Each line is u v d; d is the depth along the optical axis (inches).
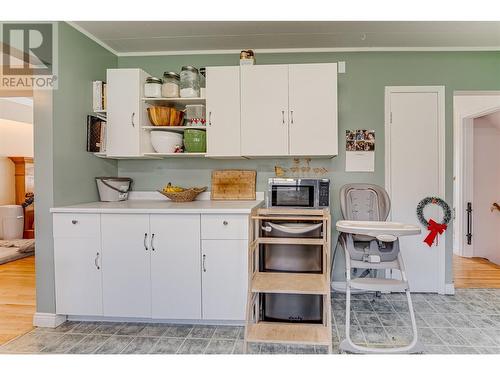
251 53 113.0
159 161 130.9
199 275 96.7
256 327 86.9
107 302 98.9
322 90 108.3
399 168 126.4
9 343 89.4
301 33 113.1
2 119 222.1
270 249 96.7
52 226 99.6
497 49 123.6
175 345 88.0
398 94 126.0
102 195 118.4
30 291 128.2
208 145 112.1
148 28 108.7
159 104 122.8
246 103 110.4
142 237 97.5
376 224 83.2
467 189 185.6
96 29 109.3
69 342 89.7
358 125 126.9
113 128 112.8
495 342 88.8
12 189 236.4
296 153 109.3
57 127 99.3
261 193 127.5
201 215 96.0
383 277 126.4
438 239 125.5
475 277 147.9
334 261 126.3
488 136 185.0
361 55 126.4
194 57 129.3
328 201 115.7
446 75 124.9
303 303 95.7
